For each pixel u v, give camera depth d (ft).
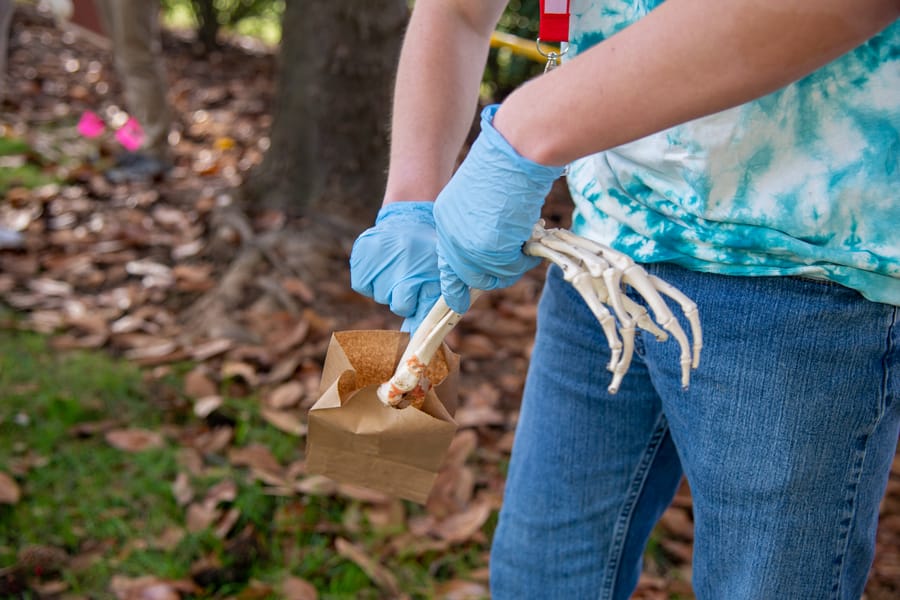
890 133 3.12
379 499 7.06
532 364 4.53
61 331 9.10
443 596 6.33
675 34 2.56
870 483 3.52
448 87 4.04
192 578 6.25
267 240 10.09
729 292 3.47
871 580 7.00
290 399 8.10
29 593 5.99
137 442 7.43
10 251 10.57
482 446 8.00
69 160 13.83
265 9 23.11
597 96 2.70
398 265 3.70
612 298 2.93
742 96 2.58
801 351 3.37
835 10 2.39
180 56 22.22
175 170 14.17
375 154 10.78
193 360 8.71
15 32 20.90
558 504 4.41
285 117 10.70
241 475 7.18
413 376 3.41
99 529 6.57
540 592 4.54
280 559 6.49
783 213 3.26
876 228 3.20
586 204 3.96
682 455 3.83
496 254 3.05
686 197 3.43
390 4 10.48
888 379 3.37
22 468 7.02
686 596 6.65
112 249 10.87
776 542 3.52
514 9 15.37
